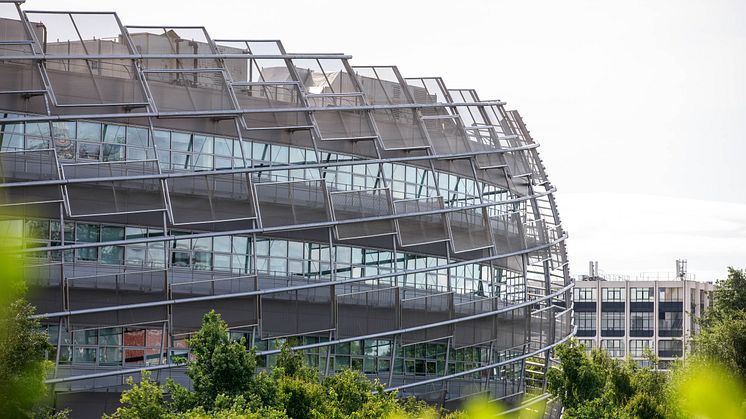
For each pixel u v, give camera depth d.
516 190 105.12
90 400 80.94
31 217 80.50
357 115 93.94
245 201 87.50
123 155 84.31
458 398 96.69
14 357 60.16
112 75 84.81
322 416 67.69
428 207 96.19
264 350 86.88
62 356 80.44
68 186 81.88
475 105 102.75
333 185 91.94
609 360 95.06
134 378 82.50
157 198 84.56
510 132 106.31
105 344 82.00
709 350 113.56
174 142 86.19
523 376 103.19
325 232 90.69
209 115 86.88
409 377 93.81
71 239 82.06
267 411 65.12
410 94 97.06
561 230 111.75
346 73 94.31
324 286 89.50
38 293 79.75
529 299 104.94
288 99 91.00
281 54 91.75
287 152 90.69
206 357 68.38
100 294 81.75
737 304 155.25
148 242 83.69
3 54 81.06
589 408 80.94
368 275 92.50
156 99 85.75
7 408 59.97
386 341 92.69
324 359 89.62
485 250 99.50
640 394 84.75
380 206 93.38
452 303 95.81
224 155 87.88
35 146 81.75
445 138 98.62
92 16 85.62
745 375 108.12
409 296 94.12
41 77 81.81
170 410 67.25
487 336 98.56
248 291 86.69
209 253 86.44
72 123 83.00
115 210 82.88
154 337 83.50
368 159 93.50
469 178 99.94
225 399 64.62
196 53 88.81
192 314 84.31
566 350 88.56
